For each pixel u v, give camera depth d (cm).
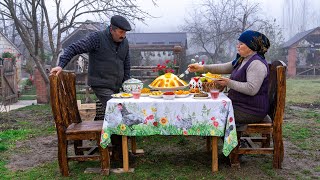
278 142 365
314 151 448
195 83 419
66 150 362
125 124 350
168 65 650
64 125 357
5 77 1067
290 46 2680
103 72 398
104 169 362
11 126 674
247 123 367
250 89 349
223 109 344
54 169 389
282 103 355
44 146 502
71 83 405
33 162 423
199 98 360
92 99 1021
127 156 371
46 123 712
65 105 369
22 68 1991
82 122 406
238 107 363
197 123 346
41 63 1026
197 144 481
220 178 348
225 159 406
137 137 520
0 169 395
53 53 1014
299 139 515
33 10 898
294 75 2653
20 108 969
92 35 389
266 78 360
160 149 461
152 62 2362
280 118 360
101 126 375
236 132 357
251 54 367
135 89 410
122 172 370
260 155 423
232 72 388
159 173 366
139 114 349
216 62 2561
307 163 398
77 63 1115
